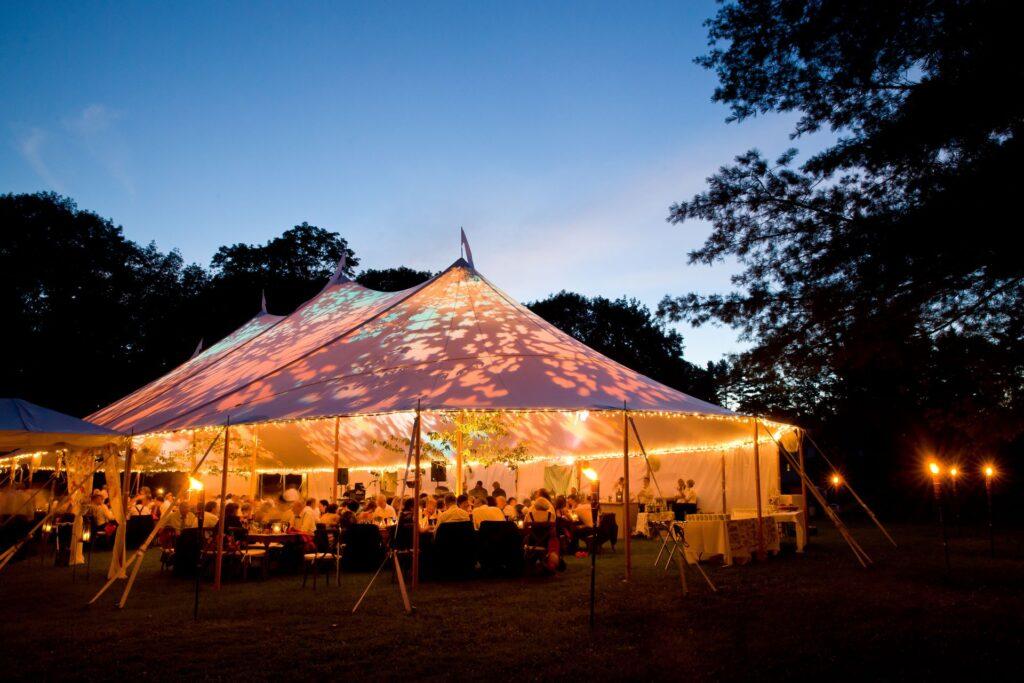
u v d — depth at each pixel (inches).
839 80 305.6
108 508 567.5
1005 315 314.7
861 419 657.6
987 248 262.8
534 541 395.9
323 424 617.6
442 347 465.1
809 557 449.1
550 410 393.4
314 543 393.1
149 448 630.5
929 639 233.5
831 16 290.5
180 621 276.7
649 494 692.1
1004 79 242.7
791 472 1068.5
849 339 315.3
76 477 483.5
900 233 277.1
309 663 216.8
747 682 198.2
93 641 245.4
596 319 1418.6
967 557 435.2
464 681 199.9
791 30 307.9
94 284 1135.0
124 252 1189.7
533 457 745.6
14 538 505.7
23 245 1067.9
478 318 503.2
